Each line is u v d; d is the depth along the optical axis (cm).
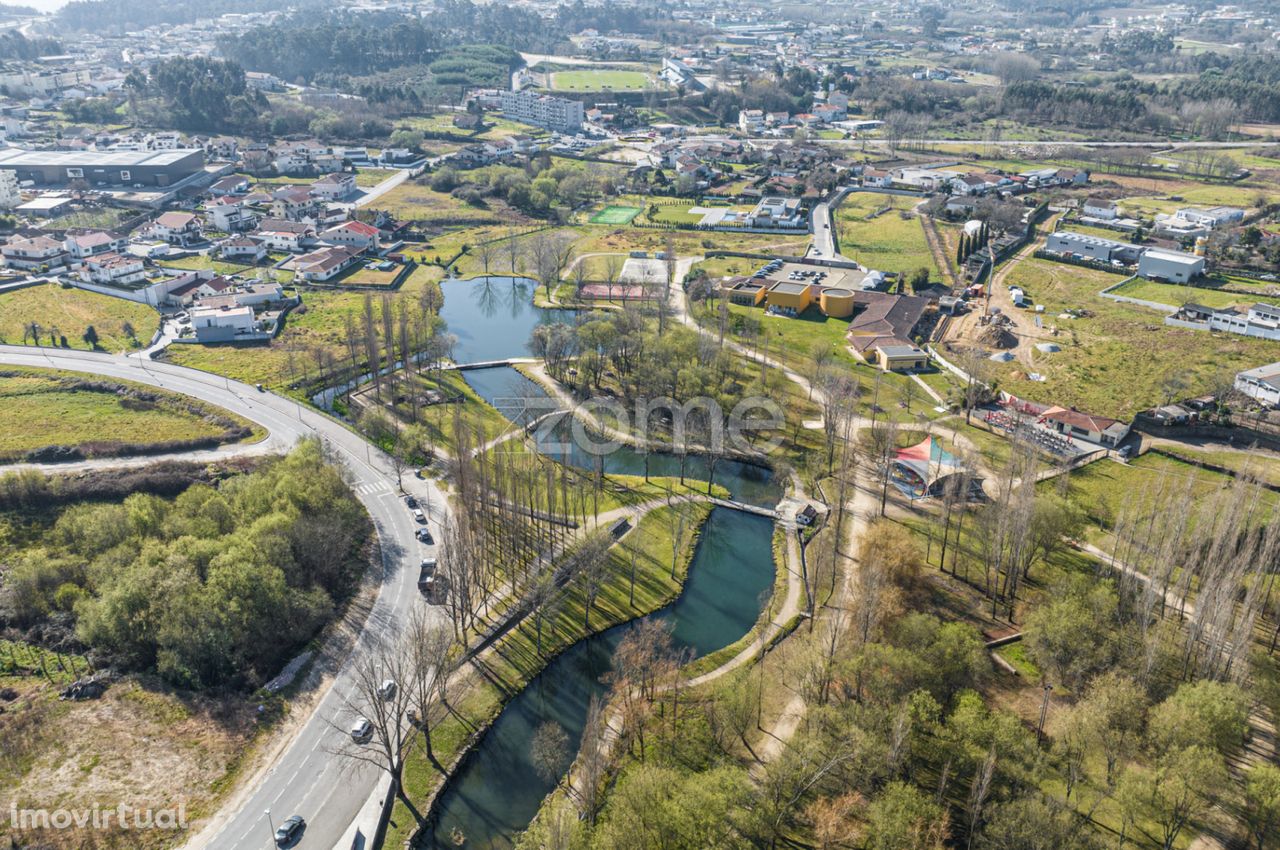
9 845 10950
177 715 13238
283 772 12369
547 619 15950
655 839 10556
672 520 19225
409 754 12850
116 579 15025
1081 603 14825
